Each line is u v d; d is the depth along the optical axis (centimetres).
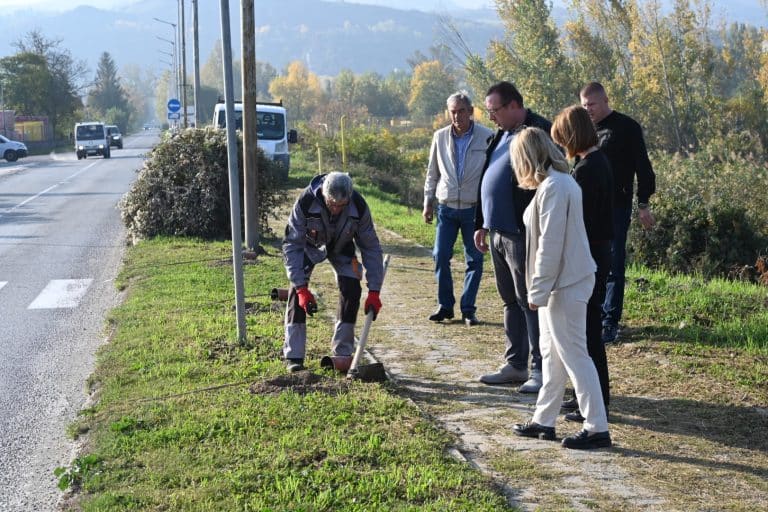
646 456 521
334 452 519
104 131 5803
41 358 861
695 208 1320
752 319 840
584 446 534
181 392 661
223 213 1630
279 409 603
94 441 585
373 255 696
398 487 470
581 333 534
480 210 686
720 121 4250
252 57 1398
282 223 1870
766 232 1355
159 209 1622
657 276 1110
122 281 1240
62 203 2573
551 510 446
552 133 583
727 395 627
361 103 13875
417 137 6038
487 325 878
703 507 449
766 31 4231
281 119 2855
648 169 754
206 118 12762
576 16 4450
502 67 4481
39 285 1269
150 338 838
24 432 648
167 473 505
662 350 745
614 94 4397
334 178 668
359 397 629
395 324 888
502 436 561
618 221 762
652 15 4303
